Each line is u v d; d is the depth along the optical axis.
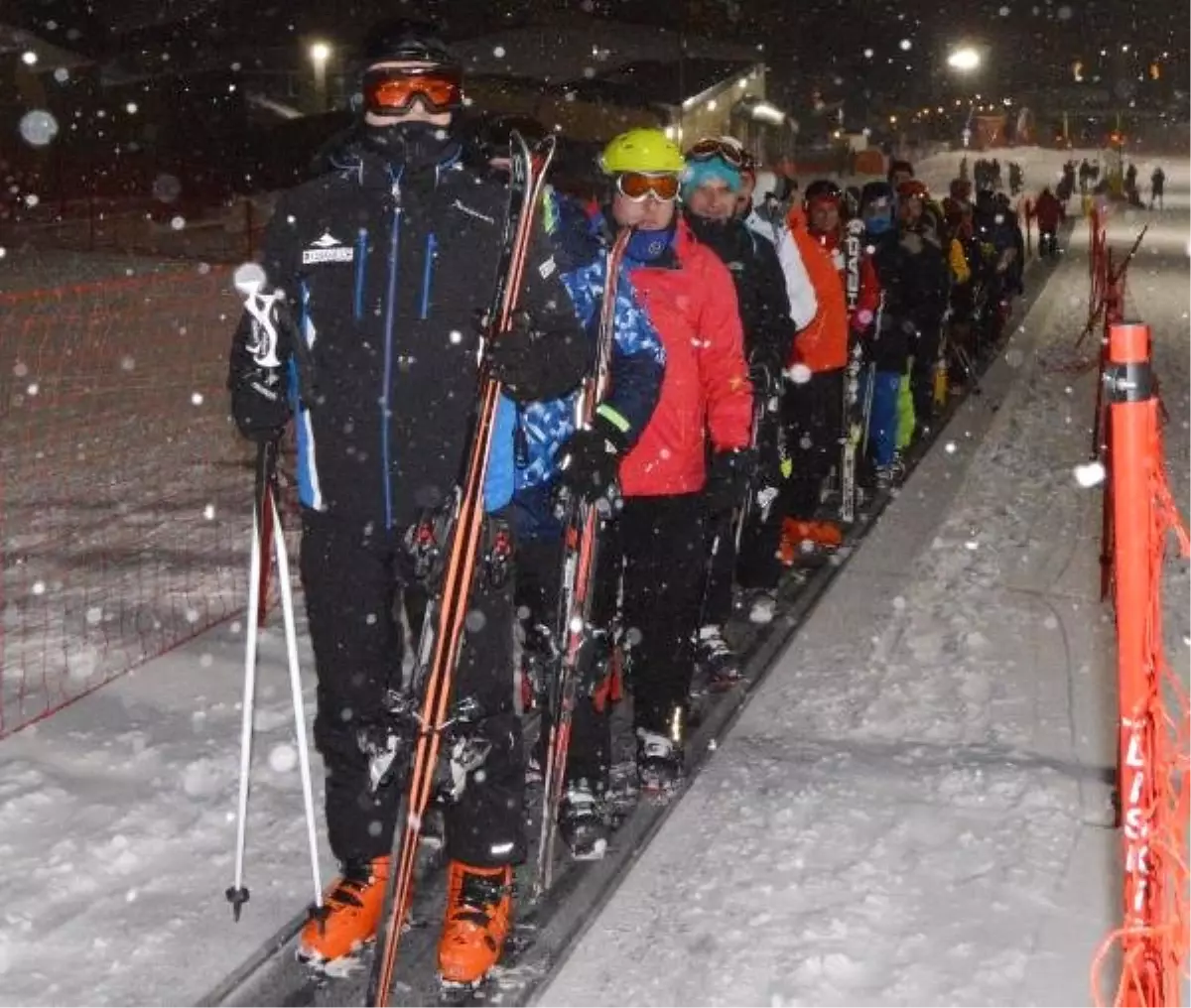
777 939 3.55
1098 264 19.89
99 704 4.97
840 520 8.02
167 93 35.75
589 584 3.75
